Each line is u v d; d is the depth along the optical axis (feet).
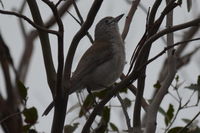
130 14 38.24
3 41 37.37
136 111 30.27
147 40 28.22
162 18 29.09
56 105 28.76
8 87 35.50
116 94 32.55
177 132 33.06
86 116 35.37
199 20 27.14
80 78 40.01
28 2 31.86
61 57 27.07
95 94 40.06
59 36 26.76
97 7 27.86
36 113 34.06
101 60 41.65
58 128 29.07
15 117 33.63
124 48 43.73
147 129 29.25
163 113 35.96
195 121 35.63
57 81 27.71
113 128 36.60
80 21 36.11
